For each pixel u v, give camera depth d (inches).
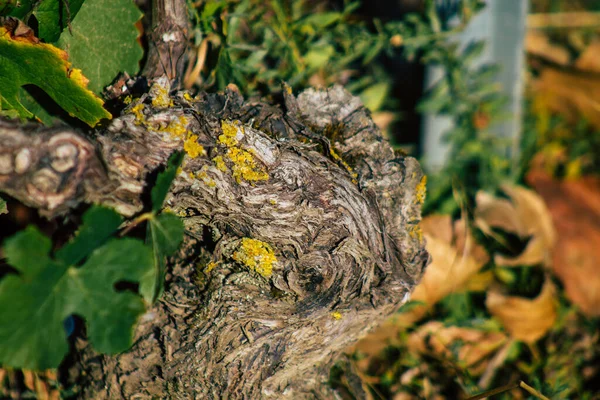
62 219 26.6
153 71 29.7
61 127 25.6
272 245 27.7
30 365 24.8
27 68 27.5
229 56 31.9
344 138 29.1
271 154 27.2
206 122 26.9
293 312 27.9
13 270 27.9
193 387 28.2
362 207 28.2
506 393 32.6
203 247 28.4
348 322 28.7
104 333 25.3
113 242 25.5
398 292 29.0
